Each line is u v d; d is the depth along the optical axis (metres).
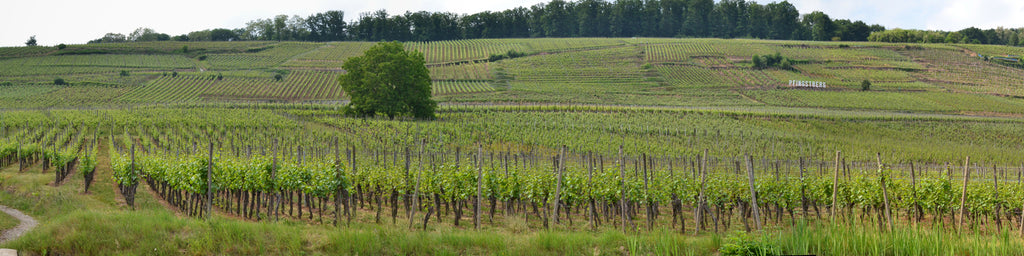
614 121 65.31
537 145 49.62
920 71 125.75
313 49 160.12
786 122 67.94
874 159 48.03
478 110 73.06
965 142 61.06
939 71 125.12
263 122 57.94
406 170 18.28
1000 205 16.92
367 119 59.19
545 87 112.62
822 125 66.81
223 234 11.88
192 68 131.38
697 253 11.10
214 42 165.50
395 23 188.88
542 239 11.73
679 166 34.56
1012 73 123.19
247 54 149.88
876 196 17.06
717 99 98.69
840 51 145.25
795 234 11.08
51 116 61.16
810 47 151.38
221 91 103.94
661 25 189.75
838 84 113.69
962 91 106.19
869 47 150.25
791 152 50.28
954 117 75.50
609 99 97.06
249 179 17.70
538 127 59.03
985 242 10.91
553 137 51.78
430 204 17.33
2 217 15.38
